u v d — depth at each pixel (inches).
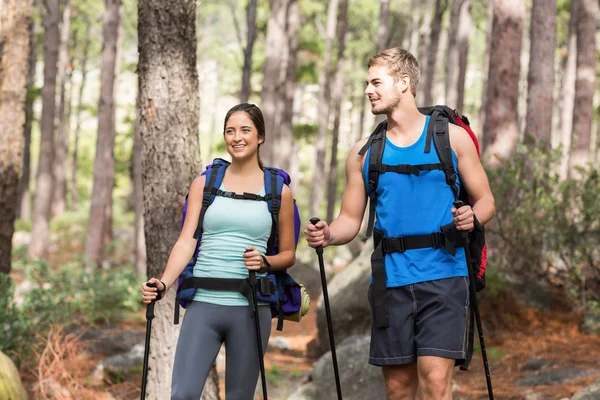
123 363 310.8
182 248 147.4
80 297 431.5
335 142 1103.6
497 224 386.3
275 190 148.6
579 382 259.3
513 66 453.7
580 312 350.6
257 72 1294.3
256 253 140.8
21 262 522.0
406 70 139.2
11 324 302.0
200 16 1546.5
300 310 153.1
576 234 350.6
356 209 146.3
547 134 581.9
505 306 349.4
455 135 139.2
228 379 148.4
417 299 136.4
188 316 147.8
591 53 707.4
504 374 286.0
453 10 842.8
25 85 338.6
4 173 330.6
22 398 220.2
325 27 1473.9
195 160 222.8
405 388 142.5
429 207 137.3
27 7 335.3
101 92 756.6
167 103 217.6
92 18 1482.5
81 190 2014.0
